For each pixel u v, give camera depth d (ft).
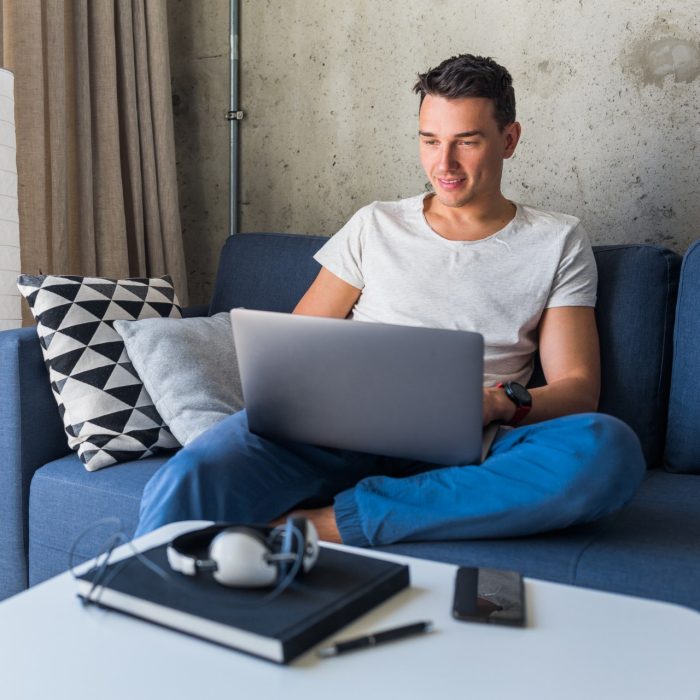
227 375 5.78
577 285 5.54
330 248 6.08
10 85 5.90
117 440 5.37
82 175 7.65
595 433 3.90
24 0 6.95
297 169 8.55
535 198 7.50
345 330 3.80
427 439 3.95
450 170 5.53
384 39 7.96
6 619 2.67
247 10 8.60
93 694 2.24
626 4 6.91
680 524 4.24
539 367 5.73
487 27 7.49
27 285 5.73
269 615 2.52
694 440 5.30
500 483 3.89
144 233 8.37
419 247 5.74
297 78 8.43
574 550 3.84
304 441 4.26
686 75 6.75
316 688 2.26
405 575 2.92
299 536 2.72
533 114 7.39
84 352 5.55
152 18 8.23
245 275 7.10
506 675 2.35
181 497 4.19
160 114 8.32
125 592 2.67
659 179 6.96
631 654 2.48
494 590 2.87
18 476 5.41
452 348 3.64
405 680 2.31
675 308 5.68
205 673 2.34
